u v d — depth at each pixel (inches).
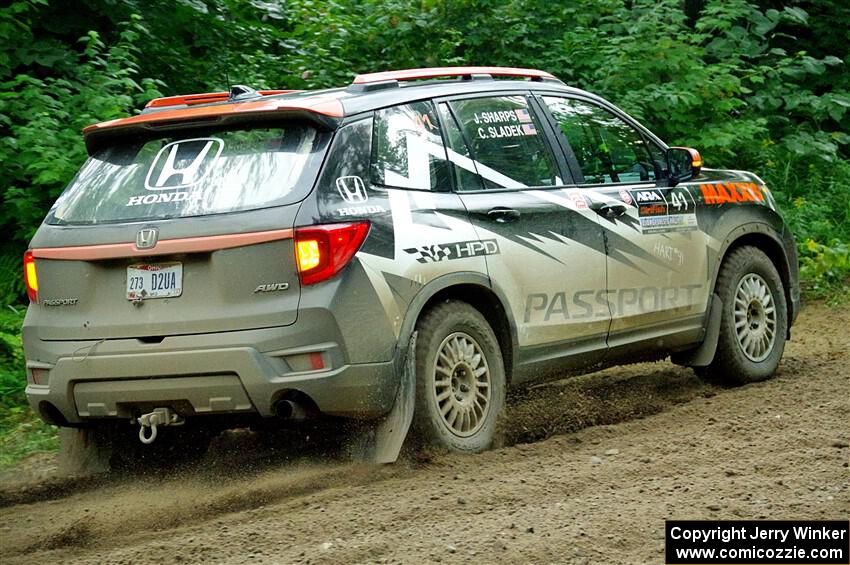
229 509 306.3
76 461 351.3
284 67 677.3
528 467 327.9
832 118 848.3
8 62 561.6
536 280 367.6
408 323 325.4
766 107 801.6
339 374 311.0
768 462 318.3
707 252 429.4
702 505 281.3
